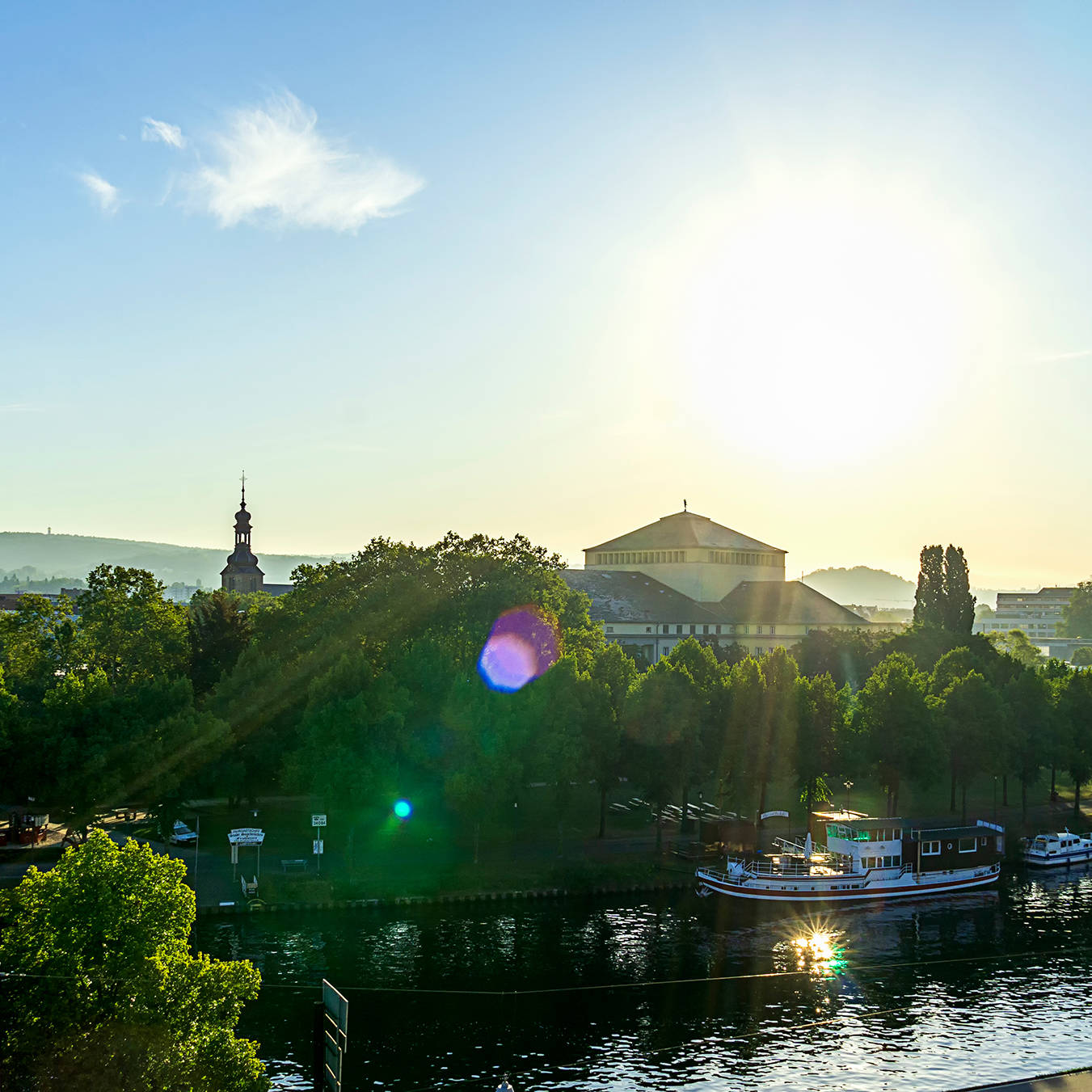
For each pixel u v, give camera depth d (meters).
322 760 107.75
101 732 109.81
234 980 50.94
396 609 139.50
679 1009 79.25
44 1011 45.38
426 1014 76.44
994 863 119.50
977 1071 69.38
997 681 168.00
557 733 114.88
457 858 112.50
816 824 120.25
